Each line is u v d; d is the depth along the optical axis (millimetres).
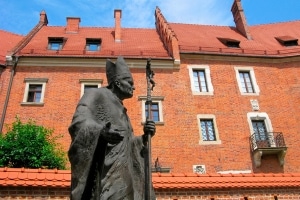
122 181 3059
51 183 8008
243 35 32812
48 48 26672
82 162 2816
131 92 3682
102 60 25297
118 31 30078
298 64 28172
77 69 24922
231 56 27766
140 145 3611
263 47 29766
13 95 23375
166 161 22203
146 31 32875
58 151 17938
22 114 22688
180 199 8844
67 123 22656
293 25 34844
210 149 23328
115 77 3668
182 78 25844
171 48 26797
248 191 9359
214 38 31188
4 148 15586
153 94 24641
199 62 27031
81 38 29125
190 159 22641
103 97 3436
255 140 24141
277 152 23844
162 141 22891
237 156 23484
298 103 26562
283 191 9531
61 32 30531
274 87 27078
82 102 3248
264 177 9828
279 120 25656
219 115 24906
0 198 7633
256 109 25781
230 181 9375
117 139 3018
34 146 15852
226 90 26172
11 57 24672
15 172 8117
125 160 3176
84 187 2775
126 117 3602
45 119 22641
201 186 9047
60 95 23719
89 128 2908
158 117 24000
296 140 24953
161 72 25750
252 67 27766
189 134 23594
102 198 2904
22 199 7750
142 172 3479
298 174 10273
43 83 24109
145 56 25953
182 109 24484
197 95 25453
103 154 3025
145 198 3244
